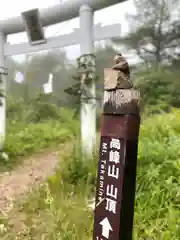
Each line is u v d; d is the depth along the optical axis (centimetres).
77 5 522
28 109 1173
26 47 613
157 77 1043
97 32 518
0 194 466
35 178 519
